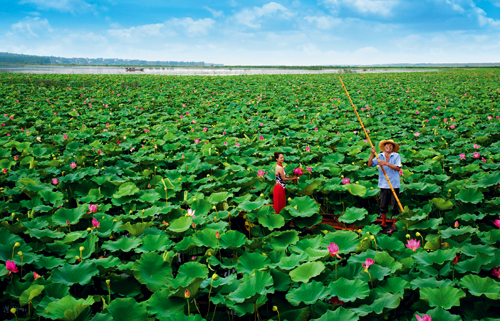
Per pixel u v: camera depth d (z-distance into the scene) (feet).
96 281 13.14
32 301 10.62
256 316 11.25
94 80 107.24
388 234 17.94
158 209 17.52
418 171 24.03
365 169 24.03
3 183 23.15
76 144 32.30
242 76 140.67
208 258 13.38
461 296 9.97
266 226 16.28
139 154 29.45
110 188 21.74
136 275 11.84
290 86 96.22
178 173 24.25
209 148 29.09
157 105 61.67
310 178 24.25
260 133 39.73
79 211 17.19
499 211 17.08
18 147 31.40
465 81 108.17
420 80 114.42
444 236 13.83
